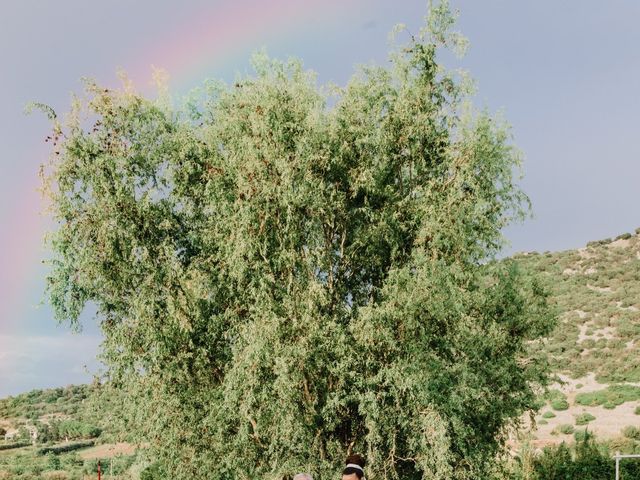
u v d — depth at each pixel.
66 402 126.75
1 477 56.12
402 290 13.94
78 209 15.71
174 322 15.38
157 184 16.47
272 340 13.85
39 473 58.97
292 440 14.05
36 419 111.56
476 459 14.29
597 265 95.75
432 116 15.88
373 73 16.20
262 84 15.64
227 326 16.27
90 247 15.55
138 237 15.79
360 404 13.80
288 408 13.66
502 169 15.05
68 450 80.69
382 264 16.44
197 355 16.02
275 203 14.76
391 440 14.35
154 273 15.25
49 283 15.64
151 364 15.63
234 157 15.07
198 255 16.58
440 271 13.46
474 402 14.16
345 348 13.91
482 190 14.92
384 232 15.56
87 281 15.65
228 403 14.12
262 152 14.68
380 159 16.00
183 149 15.95
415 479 15.31
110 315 16.47
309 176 14.56
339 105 15.71
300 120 15.35
